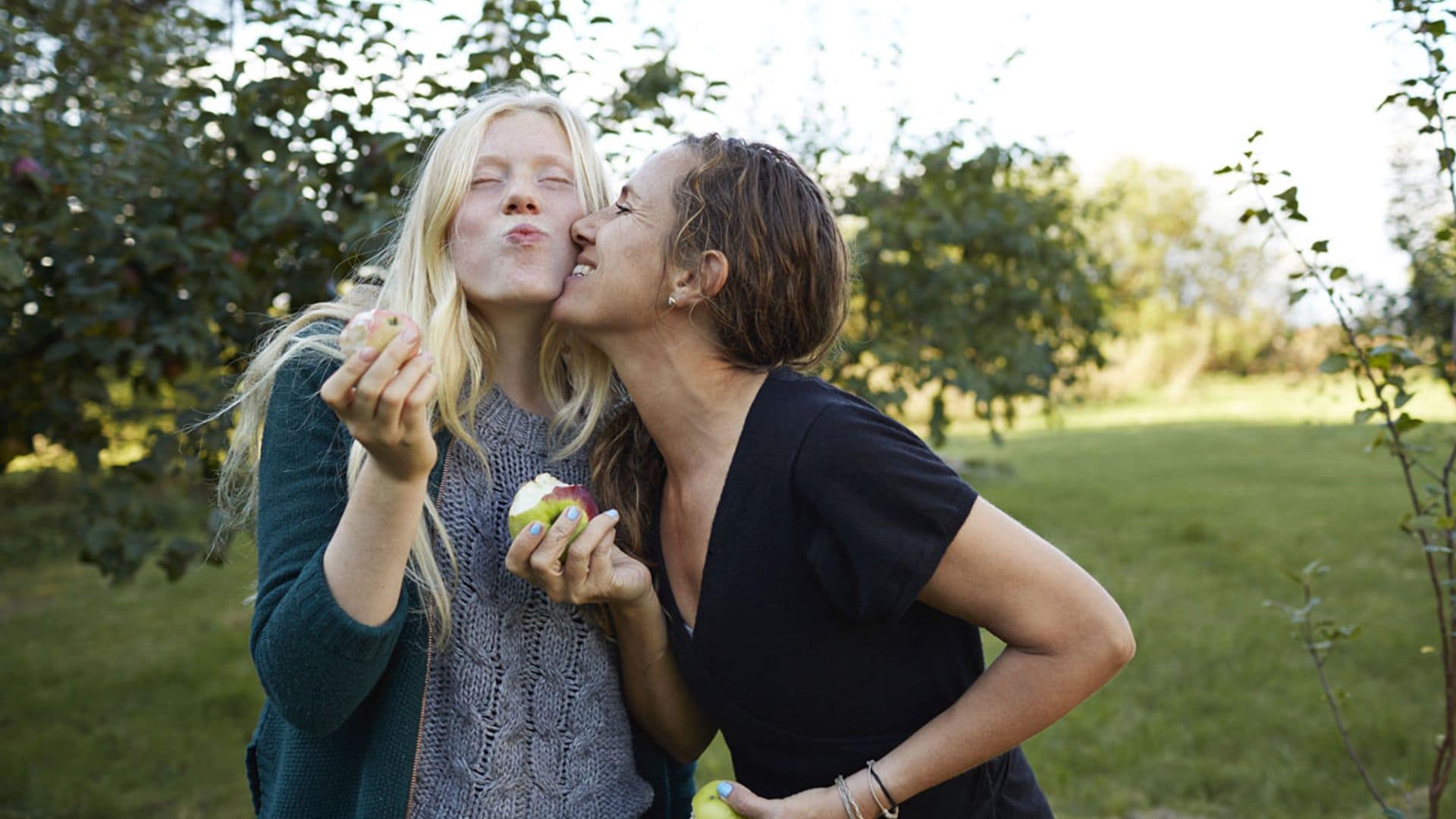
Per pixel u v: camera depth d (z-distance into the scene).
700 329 1.27
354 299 1.43
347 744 1.21
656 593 1.35
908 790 1.21
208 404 2.80
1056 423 4.46
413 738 1.18
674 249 1.24
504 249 1.29
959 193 3.61
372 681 1.10
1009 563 1.17
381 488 1.04
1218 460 13.66
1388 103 1.88
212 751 4.39
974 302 3.67
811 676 1.25
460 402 1.31
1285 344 6.59
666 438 1.32
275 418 1.21
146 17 3.27
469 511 1.25
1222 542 8.22
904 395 3.34
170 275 2.89
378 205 2.58
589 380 1.40
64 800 3.88
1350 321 2.08
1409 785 3.78
